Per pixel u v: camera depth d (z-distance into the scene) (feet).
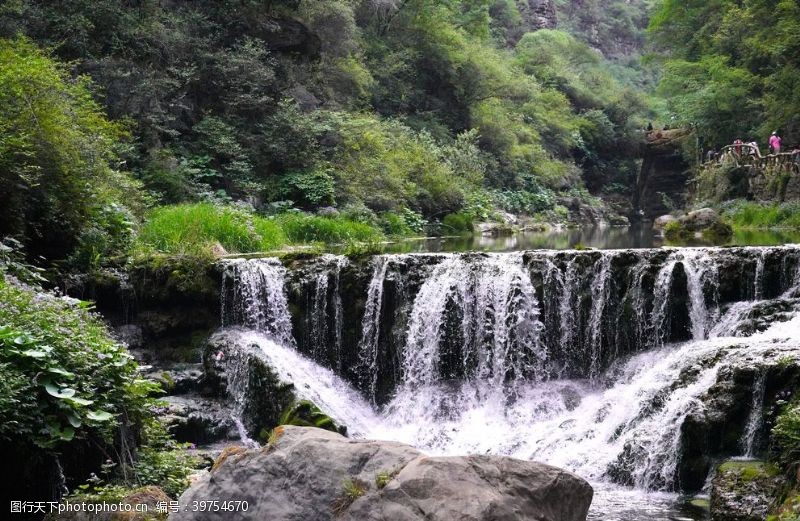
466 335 42.55
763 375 28.96
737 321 38.42
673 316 40.86
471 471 15.25
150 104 72.43
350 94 106.73
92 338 25.84
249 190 73.97
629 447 31.30
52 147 43.14
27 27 69.87
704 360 32.42
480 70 140.56
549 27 282.36
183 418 35.94
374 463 15.88
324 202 78.23
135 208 54.75
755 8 121.49
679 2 153.48
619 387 36.24
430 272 43.68
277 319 44.32
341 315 44.32
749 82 121.49
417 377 42.50
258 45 87.25
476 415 39.73
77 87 52.29
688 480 29.32
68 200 44.09
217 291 44.73
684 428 29.58
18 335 22.31
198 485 16.81
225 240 55.21
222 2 90.63
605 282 41.78
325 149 84.94
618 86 234.58
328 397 40.68
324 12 100.99
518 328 41.91
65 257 43.93
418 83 133.18
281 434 17.25
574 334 42.16
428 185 97.40
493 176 129.18
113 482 23.86
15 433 21.40
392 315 43.86
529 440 35.76
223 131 77.92
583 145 179.11
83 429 23.35
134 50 78.07
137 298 44.16
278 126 80.94
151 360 42.68
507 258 43.19
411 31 133.59
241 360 40.01
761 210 89.86
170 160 69.05
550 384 41.11
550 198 137.69
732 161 106.32
